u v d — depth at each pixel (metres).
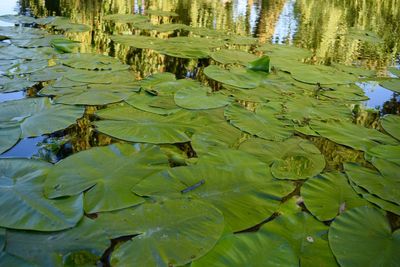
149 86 2.78
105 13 5.49
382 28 5.68
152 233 1.34
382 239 1.42
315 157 1.98
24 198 1.46
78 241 1.29
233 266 1.24
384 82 3.32
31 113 2.21
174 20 5.44
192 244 1.31
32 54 3.35
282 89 2.97
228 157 1.89
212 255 1.27
